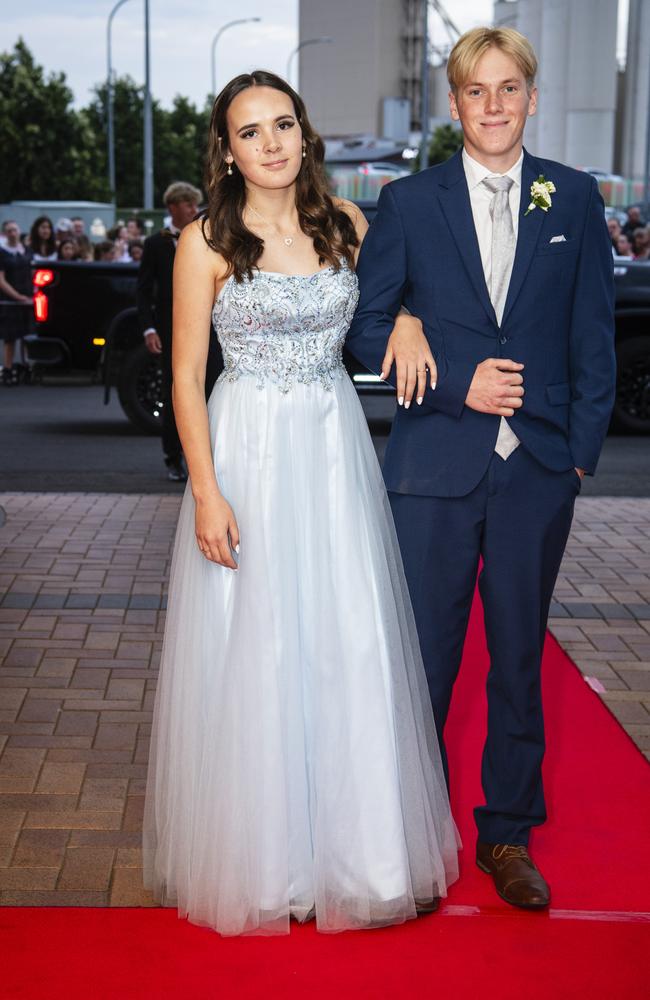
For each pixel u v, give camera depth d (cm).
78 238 1619
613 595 540
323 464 275
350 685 270
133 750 365
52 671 431
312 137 272
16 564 576
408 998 242
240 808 263
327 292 271
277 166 262
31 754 360
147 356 938
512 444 277
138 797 334
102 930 267
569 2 7138
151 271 727
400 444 288
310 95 11444
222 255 266
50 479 795
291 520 271
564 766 355
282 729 265
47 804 329
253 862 262
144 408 952
